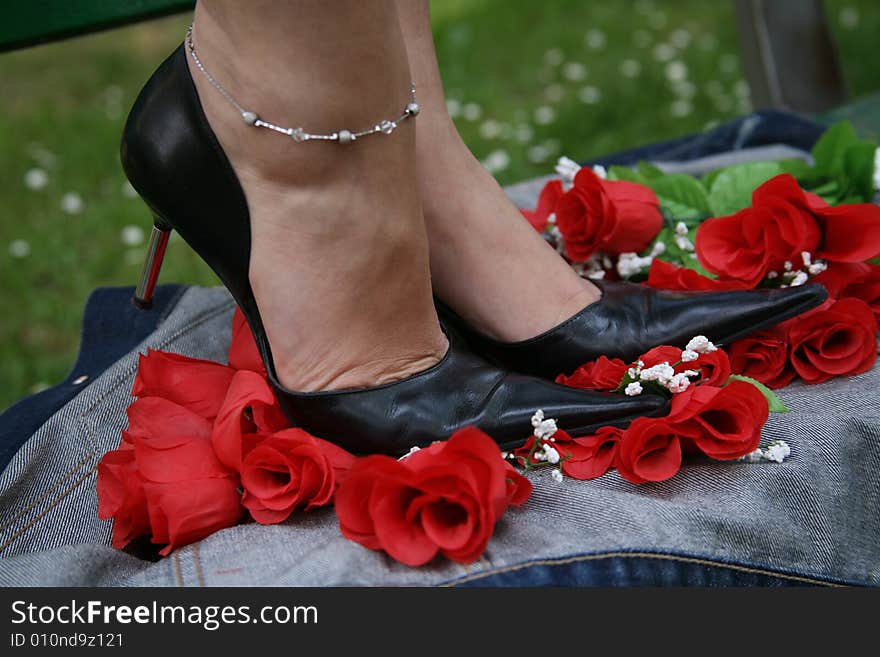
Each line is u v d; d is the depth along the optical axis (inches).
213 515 33.9
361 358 35.9
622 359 40.0
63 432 41.4
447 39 153.1
